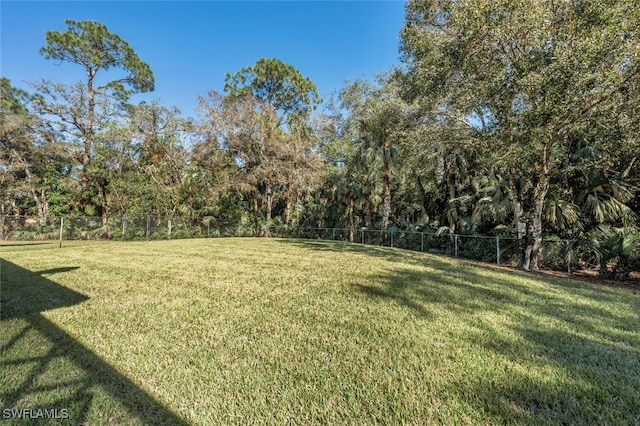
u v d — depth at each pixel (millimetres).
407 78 8367
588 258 7816
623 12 4824
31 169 17297
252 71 20984
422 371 2408
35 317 3400
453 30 6668
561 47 5348
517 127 6141
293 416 1871
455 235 10680
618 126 5824
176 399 2006
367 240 15906
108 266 6699
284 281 5512
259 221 18969
